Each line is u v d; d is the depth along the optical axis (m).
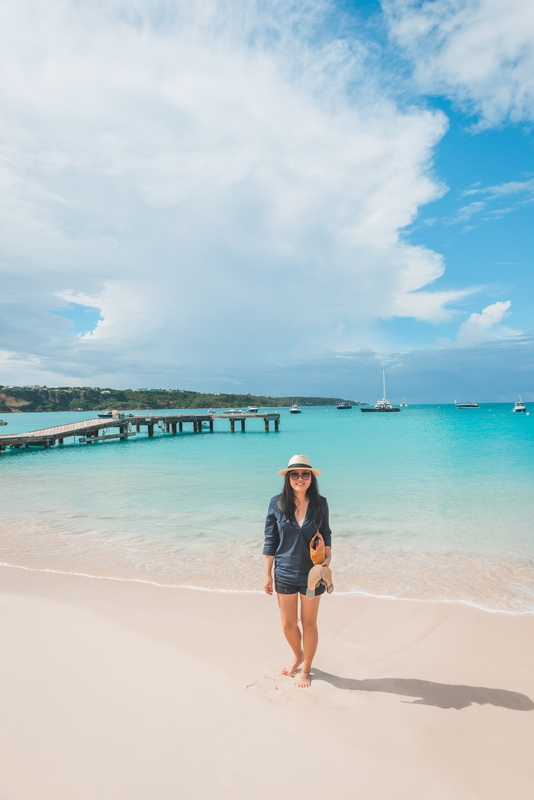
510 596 5.37
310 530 3.31
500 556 6.96
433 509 10.06
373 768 2.54
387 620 4.71
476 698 3.25
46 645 4.09
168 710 3.08
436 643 4.18
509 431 38.72
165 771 2.51
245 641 4.19
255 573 6.34
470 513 9.68
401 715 3.03
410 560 6.79
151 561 6.88
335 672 3.65
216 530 8.73
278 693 3.30
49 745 2.71
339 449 24.62
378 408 124.81
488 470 15.65
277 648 4.06
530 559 6.82
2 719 2.97
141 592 5.56
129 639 4.21
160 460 21.75
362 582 5.88
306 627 3.36
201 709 3.09
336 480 13.90
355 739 2.79
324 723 2.94
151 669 3.65
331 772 2.51
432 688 3.40
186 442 34.16
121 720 2.96
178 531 8.66
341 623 4.64
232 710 3.08
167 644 4.11
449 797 2.34
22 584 5.88
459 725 2.93
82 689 3.34
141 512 10.28
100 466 19.61
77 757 2.61
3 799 2.28
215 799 2.32
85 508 10.79
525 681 3.51
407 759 2.62
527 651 4.02
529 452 21.42
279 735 2.82
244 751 2.68
